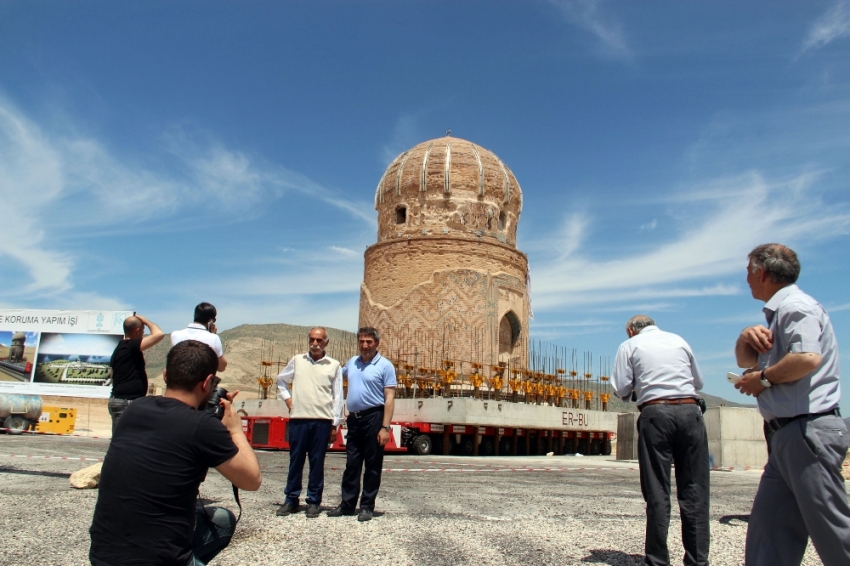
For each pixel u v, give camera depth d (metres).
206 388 5.39
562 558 7.91
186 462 4.96
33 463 17.47
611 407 73.75
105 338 35.31
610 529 9.81
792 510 5.93
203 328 10.45
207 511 5.99
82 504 10.68
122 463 4.88
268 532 8.95
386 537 8.77
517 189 45.03
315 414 10.48
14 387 35.28
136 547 4.78
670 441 7.69
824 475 5.55
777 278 6.15
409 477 17.72
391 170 44.50
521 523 10.05
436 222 42.09
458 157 42.81
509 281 42.34
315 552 7.93
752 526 6.15
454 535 8.98
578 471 22.56
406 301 41.19
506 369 40.06
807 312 5.77
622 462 30.30
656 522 7.51
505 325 43.12
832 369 5.77
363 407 10.37
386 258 42.62
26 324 35.62
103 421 48.44
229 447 5.14
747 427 27.06
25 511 9.95
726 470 25.97
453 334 39.91
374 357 10.70
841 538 5.49
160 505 4.85
